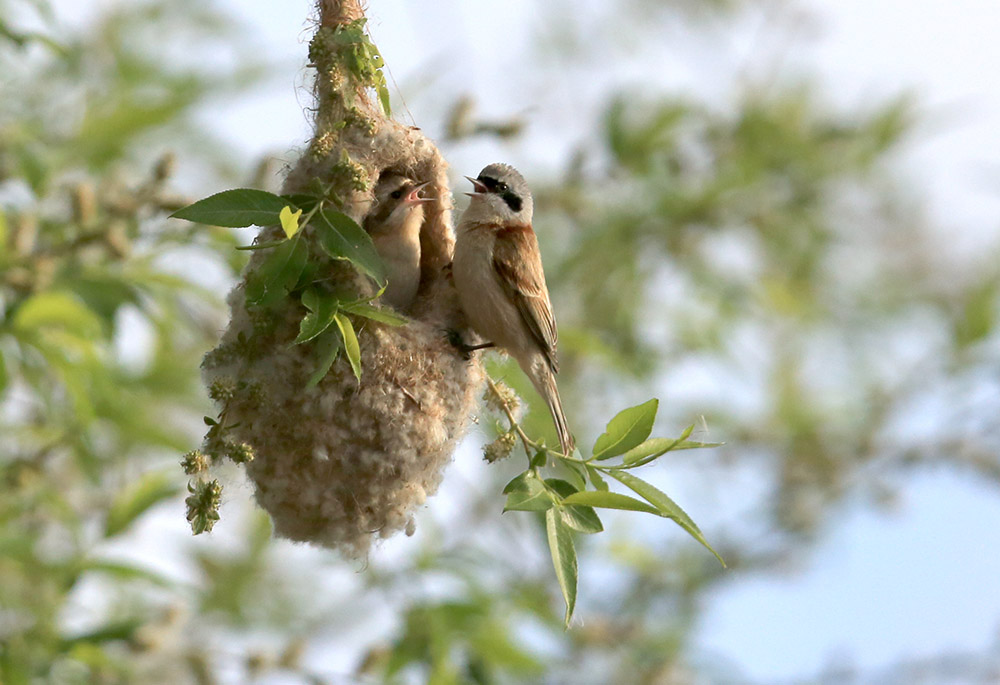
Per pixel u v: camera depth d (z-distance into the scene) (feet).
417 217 31.68
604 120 51.98
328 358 25.81
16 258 34.17
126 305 37.01
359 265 25.55
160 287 37.73
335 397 27.55
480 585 39.47
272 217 25.54
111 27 40.91
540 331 33.32
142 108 39.17
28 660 35.53
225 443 26.07
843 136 55.77
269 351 27.45
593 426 51.80
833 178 57.21
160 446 38.11
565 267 53.06
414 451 28.37
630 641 48.14
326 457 27.73
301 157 28.66
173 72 40.60
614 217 52.95
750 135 54.34
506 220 33.50
